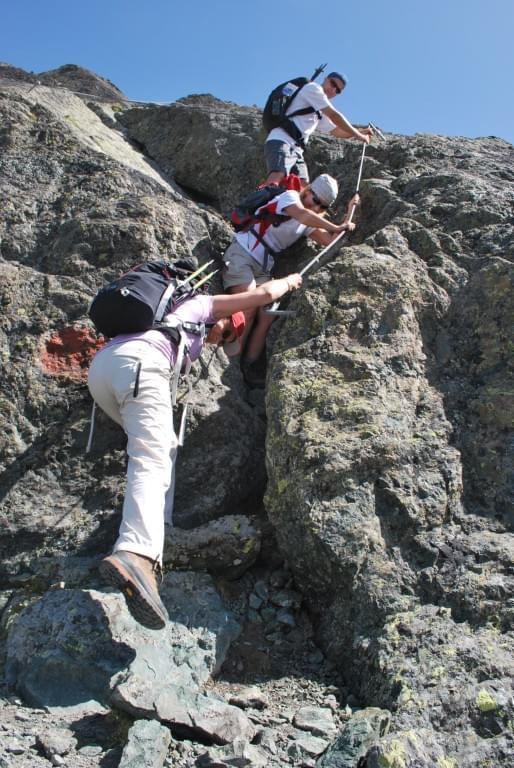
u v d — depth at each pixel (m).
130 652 3.61
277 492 4.09
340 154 6.65
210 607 3.94
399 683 3.27
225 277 5.35
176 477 4.56
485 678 3.21
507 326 4.59
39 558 4.21
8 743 3.12
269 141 5.94
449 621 3.52
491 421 4.29
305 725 3.29
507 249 4.89
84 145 6.07
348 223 5.36
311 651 3.89
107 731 3.29
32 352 4.64
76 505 4.38
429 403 4.33
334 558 3.74
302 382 4.37
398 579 3.69
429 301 4.72
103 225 5.20
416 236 5.15
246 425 4.91
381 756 2.83
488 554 3.76
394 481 3.95
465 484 4.11
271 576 4.27
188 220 5.66
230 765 2.98
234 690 3.61
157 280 3.91
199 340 3.97
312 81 5.96
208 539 4.19
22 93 6.56
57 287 4.91
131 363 3.66
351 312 4.62
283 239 5.36
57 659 3.59
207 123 7.57
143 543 3.37
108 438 4.53
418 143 6.41
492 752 2.96
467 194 5.39
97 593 3.86
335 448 3.99
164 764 3.03
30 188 5.61
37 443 4.46
